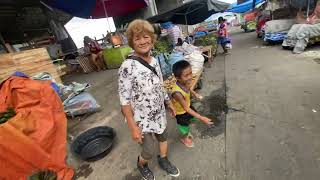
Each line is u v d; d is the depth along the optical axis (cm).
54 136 271
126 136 332
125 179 246
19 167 223
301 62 545
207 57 731
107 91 586
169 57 538
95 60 932
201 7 791
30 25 1049
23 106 262
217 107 379
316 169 208
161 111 201
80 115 433
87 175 261
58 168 248
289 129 276
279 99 362
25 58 463
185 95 236
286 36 736
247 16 1958
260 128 290
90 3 966
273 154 238
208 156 255
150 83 180
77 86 447
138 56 177
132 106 191
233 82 495
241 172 222
